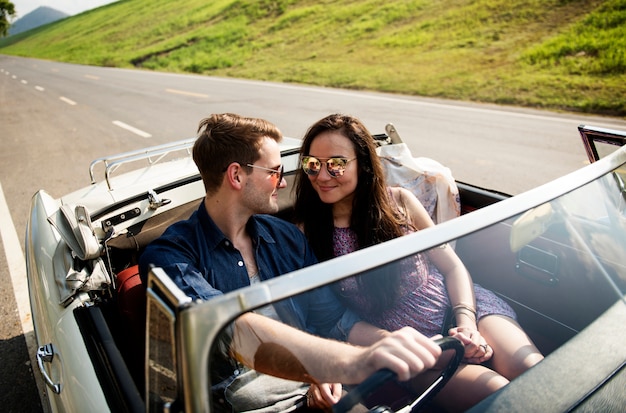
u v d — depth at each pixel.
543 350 1.55
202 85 17.67
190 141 3.13
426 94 11.91
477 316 1.61
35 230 2.51
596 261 1.53
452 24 18.38
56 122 12.19
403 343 1.27
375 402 1.22
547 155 6.62
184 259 1.56
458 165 6.39
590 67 11.16
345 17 25.67
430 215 2.62
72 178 6.99
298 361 1.21
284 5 33.12
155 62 29.28
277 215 2.64
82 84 21.75
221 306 0.92
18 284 3.95
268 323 1.17
